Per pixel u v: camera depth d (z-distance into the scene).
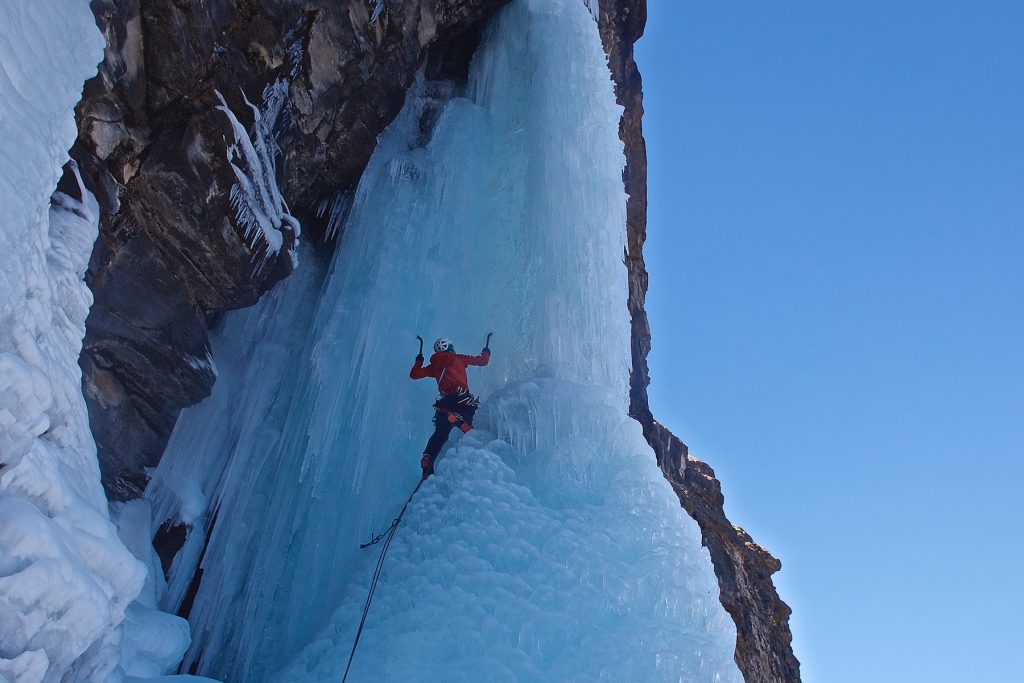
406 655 5.11
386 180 8.28
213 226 6.23
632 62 12.45
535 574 5.65
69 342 4.19
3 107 3.03
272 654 6.24
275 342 7.86
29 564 2.89
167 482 6.59
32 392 3.03
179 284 6.37
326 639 5.57
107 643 3.75
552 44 8.85
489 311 7.84
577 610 5.51
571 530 5.98
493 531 5.87
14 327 3.26
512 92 9.06
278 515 6.85
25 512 2.94
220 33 5.90
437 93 9.46
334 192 8.38
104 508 4.10
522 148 8.56
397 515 6.61
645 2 12.04
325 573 6.43
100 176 5.37
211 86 5.94
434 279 7.94
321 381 7.17
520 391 6.85
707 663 5.34
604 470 6.56
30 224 3.29
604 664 5.20
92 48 3.84
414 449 7.06
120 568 3.63
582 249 7.83
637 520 6.15
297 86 6.70
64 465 3.80
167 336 6.24
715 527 12.80
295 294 8.12
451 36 9.37
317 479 6.77
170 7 5.38
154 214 5.95
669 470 13.22
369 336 7.31
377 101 7.61
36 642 2.95
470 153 8.67
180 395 6.38
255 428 7.37
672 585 5.80
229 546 6.76
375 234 7.97
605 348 7.66
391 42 7.47
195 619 6.38
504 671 5.00
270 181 6.66
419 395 7.30
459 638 5.23
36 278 3.58
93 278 5.63
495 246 8.18
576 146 8.29
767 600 12.72
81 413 4.21
